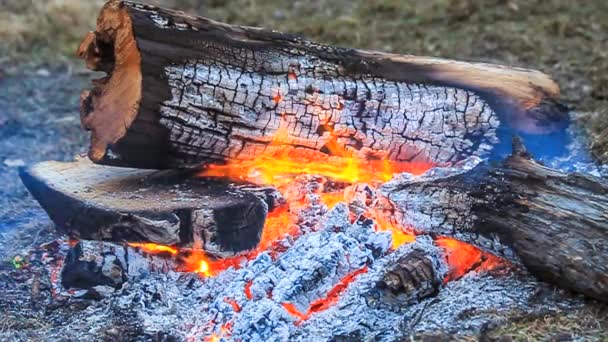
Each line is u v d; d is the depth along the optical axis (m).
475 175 4.29
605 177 4.98
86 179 4.77
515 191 4.13
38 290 4.63
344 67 4.62
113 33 4.20
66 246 4.96
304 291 4.07
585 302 4.02
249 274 4.23
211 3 9.81
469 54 8.09
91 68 4.44
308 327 3.99
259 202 4.31
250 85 4.34
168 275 4.43
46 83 7.98
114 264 4.41
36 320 4.39
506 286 4.18
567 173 4.18
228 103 4.30
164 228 4.20
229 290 4.20
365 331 3.94
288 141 4.53
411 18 9.10
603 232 3.89
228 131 4.37
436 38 8.55
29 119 7.25
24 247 5.15
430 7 9.25
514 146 4.43
